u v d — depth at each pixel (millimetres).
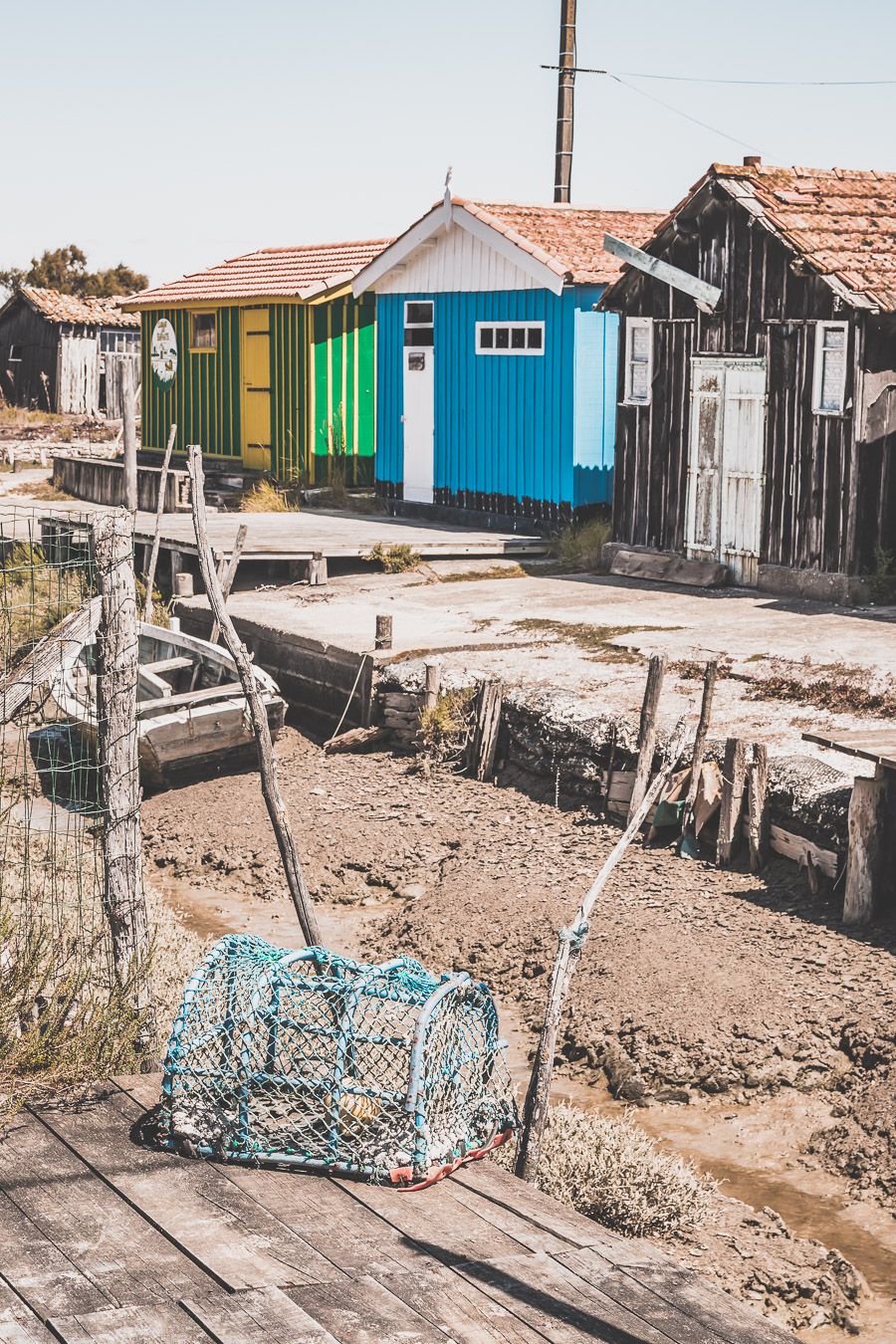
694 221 19047
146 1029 7242
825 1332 6715
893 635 15789
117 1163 6000
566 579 20516
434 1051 6211
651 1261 5512
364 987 6348
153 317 33688
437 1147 6164
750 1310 5137
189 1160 6070
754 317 18453
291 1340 4656
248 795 14922
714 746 12305
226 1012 6387
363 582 20562
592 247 22859
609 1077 9234
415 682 15328
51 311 50250
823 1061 9055
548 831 12906
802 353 17906
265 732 8680
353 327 28969
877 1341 6668
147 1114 6441
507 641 16469
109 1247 5320
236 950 6613
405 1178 5957
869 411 17375
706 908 10922
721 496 19266
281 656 17297
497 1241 5547
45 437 43500
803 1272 7051
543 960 10711
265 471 29891
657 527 20312
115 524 7250
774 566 18562
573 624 17109
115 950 7383
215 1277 5121
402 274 25609
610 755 13055
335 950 11578
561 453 22312
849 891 10375
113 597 7277
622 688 14320
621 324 20453
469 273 23922
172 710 15508
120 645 7301
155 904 12234
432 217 24156
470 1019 6645
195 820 14438
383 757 15422
